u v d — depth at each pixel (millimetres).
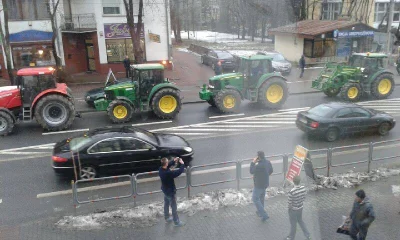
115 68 25391
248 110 16188
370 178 9039
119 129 10148
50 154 11492
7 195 8773
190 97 18781
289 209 6246
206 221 7426
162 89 14977
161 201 8312
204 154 11031
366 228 5973
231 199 8172
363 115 12109
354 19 29859
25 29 23844
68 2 24578
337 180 8805
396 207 7617
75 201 7832
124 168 9531
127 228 7246
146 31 25469
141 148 9562
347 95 17078
